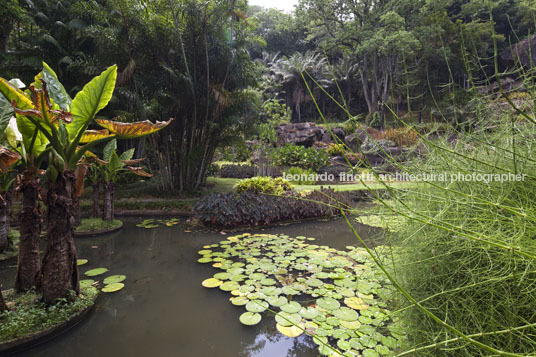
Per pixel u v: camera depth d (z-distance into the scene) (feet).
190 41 24.16
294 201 18.84
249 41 26.58
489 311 3.53
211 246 13.57
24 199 8.44
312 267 10.48
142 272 10.65
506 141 4.02
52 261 7.78
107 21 23.72
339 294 8.34
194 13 22.99
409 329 4.57
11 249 12.40
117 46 22.43
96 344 6.58
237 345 6.52
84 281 9.56
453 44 49.47
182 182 26.25
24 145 8.23
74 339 6.77
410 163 5.14
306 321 7.02
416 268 4.55
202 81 24.99
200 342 6.62
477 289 3.70
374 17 62.64
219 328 7.16
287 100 80.84
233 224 17.21
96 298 8.66
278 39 105.50
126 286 9.48
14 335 6.48
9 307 7.44
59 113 6.89
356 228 16.20
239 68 25.55
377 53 60.18
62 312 7.36
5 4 28.86
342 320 6.98
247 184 22.13
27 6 32.17
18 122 7.67
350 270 10.19
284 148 43.14
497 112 3.95
